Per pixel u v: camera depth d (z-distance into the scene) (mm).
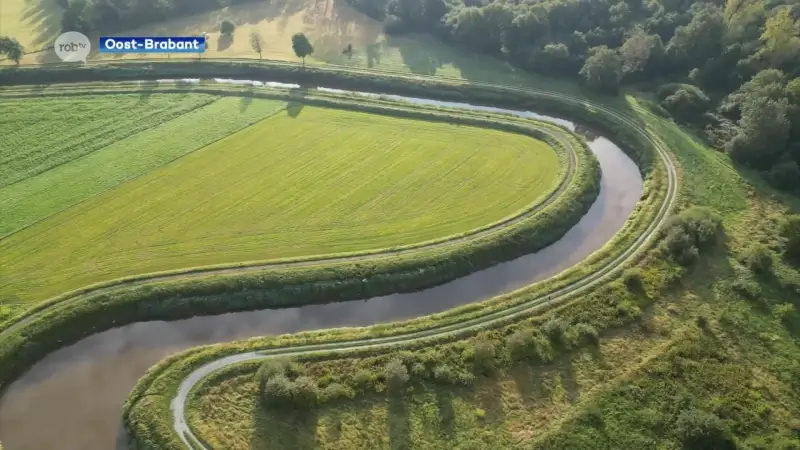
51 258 65375
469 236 70125
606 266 66812
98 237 68562
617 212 77125
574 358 56312
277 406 50219
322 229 70812
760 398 52844
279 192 77062
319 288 62844
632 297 62688
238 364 53875
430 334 58000
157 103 97250
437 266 65938
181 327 59531
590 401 51875
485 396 52594
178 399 51188
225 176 79938
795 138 82938
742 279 64875
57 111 93938
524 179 80562
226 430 48781
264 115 94812
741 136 83000
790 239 67562
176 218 71938
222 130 90500
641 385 53344
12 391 53156
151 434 48344
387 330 58188
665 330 59344
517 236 70438
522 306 61531
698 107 94562
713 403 52000
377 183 79312
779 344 58156
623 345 57750
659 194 78062
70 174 79438
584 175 80938
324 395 51344
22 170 80000
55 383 53844
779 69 93500
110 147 85625
